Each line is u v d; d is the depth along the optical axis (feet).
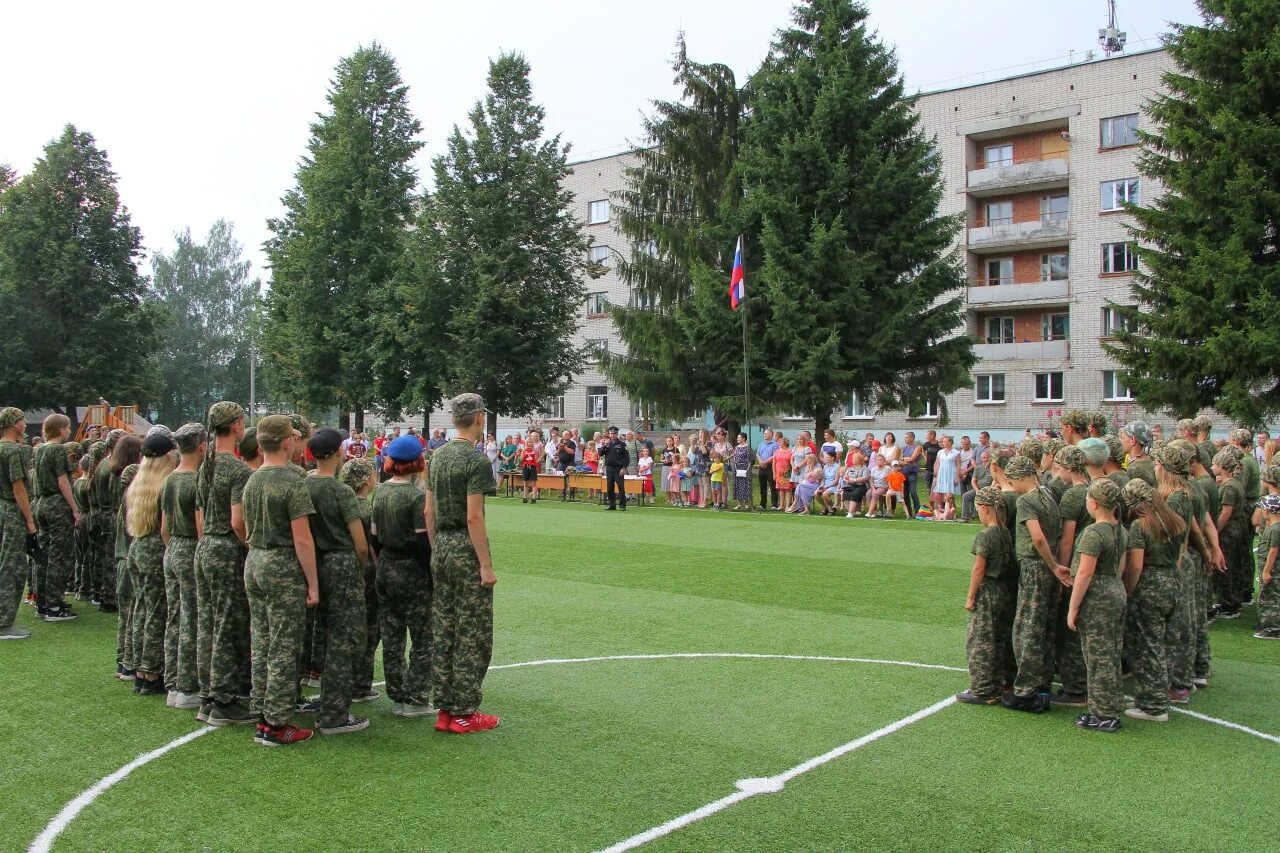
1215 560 24.38
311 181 120.57
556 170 111.24
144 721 20.10
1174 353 74.43
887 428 140.15
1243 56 73.77
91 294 138.00
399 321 109.29
